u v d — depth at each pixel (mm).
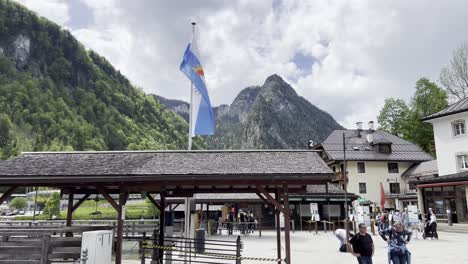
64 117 145125
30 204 73625
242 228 30828
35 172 10102
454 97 50500
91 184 10469
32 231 10164
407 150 51906
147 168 10477
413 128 58281
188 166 10648
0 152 119562
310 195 35781
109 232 10477
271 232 32375
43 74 171250
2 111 138000
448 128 36812
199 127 17266
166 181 10281
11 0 184625
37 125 138750
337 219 36250
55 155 12062
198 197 32781
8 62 161625
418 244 20969
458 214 31250
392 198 47750
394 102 62906
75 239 10000
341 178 47656
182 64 17766
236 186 12820
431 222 24125
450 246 19891
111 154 12180
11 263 9758
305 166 10445
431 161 48375
